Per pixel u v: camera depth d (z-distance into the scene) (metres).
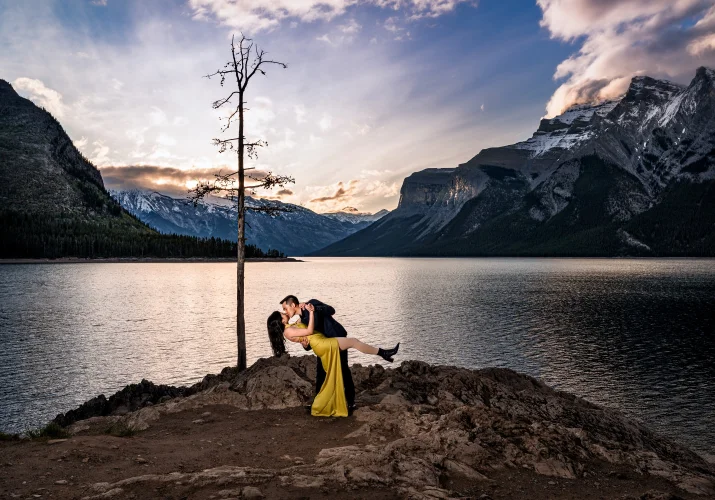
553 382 31.52
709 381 31.66
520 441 7.34
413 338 45.12
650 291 91.94
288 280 132.50
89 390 27.73
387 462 6.02
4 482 5.37
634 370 34.31
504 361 36.72
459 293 90.81
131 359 35.44
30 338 43.50
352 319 56.53
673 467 7.12
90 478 5.61
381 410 9.22
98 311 62.56
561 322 54.88
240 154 18.97
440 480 5.90
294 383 11.09
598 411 14.02
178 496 4.96
